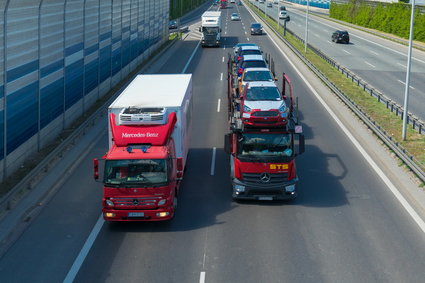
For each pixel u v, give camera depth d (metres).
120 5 34.19
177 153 14.91
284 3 155.50
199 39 63.25
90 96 27.09
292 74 37.00
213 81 35.03
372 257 11.65
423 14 63.88
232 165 15.60
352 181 16.80
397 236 12.77
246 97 18.72
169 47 53.56
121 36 34.91
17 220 13.49
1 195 15.05
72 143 20.59
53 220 13.83
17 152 17.38
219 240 12.59
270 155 14.66
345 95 27.44
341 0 114.94
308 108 27.00
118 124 14.28
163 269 11.11
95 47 27.84
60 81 21.88
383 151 19.62
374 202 15.02
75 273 10.97
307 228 13.28
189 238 12.72
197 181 16.88
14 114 17.00
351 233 12.95
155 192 13.03
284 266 11.22
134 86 17.86
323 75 33.38
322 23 86.69
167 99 15.59
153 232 13.11
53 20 20.59
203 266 11.23
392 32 70.06
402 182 16.36
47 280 10.69
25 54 17.77
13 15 16.56
